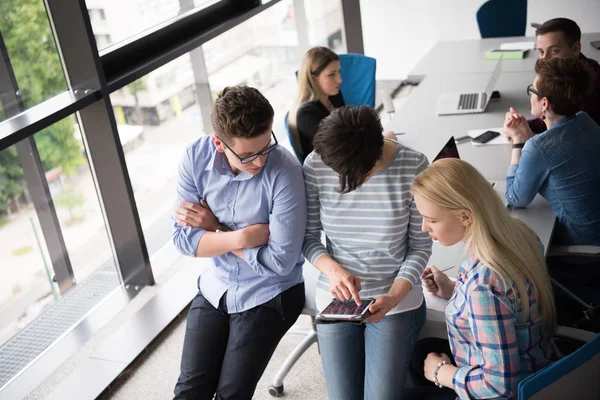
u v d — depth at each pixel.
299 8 5.24
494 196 1.68
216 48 4.32
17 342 3.04
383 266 2.10
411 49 6.32
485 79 3.99
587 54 4.18
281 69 5.21
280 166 2.16
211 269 2.45
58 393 2.83
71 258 3.28
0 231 2.88
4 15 2.69
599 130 2.52
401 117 3.61
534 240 1.73
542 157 2.45
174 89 3.92
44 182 3.04
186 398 2.17
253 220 2.27
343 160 1.86
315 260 2.14
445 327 2.17
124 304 3.41
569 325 2.38
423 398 1.98
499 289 1.62
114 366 2.96
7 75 2.74
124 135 3.54
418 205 1.75
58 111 2.78
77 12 2.81
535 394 1.50
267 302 2.29
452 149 2.58
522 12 4.83
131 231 3.40
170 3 3.73
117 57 3.27
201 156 2.28
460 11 6.03
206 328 2.30
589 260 2.53
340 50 5.74
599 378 1.63
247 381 2.17
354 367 2.12
